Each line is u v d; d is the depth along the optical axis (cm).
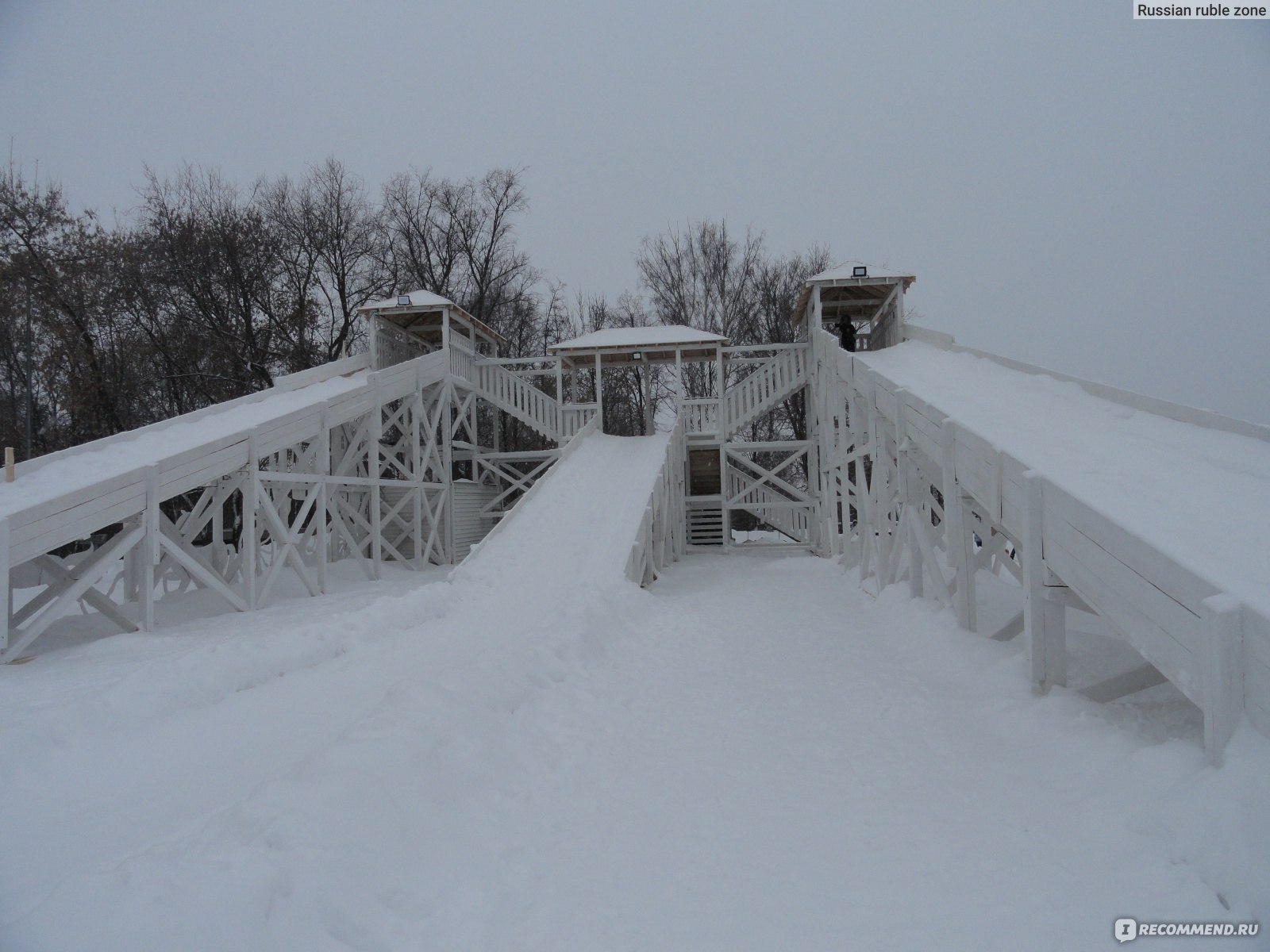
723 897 318
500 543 1341
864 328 2253
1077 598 560
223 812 344
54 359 2273
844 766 478
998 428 801
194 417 1410
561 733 528
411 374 1825
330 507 1606
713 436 2180
